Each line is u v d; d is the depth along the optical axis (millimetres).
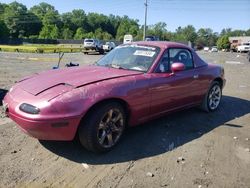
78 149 4566
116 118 4504
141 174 3984
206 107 6637
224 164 4375
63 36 108438
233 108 7406
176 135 5340
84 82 4320
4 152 4391
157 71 5137
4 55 26281
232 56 38781
